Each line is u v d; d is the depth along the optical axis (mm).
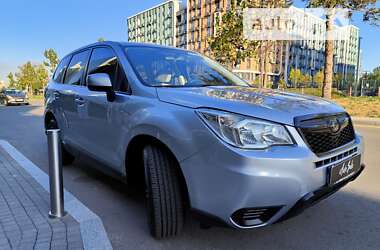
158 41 96688
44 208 3236
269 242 2697
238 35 19094
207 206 2244
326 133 2396
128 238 2727
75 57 4535
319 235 2828
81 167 4941
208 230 2852
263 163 2086
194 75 3555
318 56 86688
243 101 2410
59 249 2461
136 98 2891
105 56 3688
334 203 3572
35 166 4902
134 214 3244
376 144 7227
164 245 2613
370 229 2957
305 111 2389
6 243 2533
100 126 3383
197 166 2264
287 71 67938
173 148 2393
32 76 62500
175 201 2539
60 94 4438
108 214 3242
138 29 107250
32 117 14383
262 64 20766
